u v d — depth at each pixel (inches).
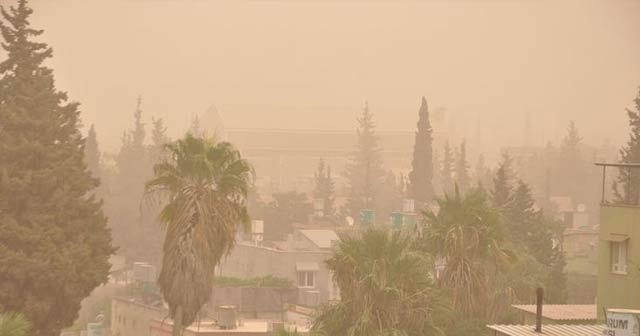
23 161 3376.0
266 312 4569.4
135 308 4554.6
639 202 3011.8
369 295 2524.6
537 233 5049.2
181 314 2588.6
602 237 2775.6
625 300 2694.4
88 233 3373.5
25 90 3560.5
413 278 2573.8
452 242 2977.4
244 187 2684.5
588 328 2066.9
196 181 2652.6
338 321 2556.6
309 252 5821.9
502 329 2057.1
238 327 3592.5
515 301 3193.9
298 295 4694.9
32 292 3134.8
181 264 2556.6
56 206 3294.8
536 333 2001.7
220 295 4557.1
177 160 2669.8
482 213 3053.6
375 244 2591.0
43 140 3484.3
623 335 1676.9
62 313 3213.6
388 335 2481.5
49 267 3120.1
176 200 2640.3
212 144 2711.6
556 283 4808.1
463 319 2878.9
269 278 4933.6
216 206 2615.7
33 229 3221.0
